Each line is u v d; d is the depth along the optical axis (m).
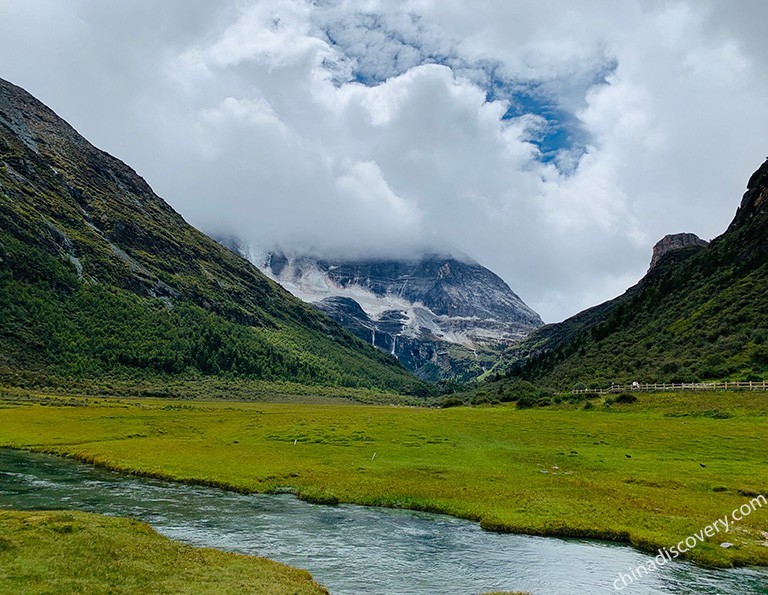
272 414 125.19
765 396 96.56
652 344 159.12
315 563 34.22
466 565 34.56
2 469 62.75
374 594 29.25
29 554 25.70
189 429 95.50
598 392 129.38
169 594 24.06
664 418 96.00
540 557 36.34
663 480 54.72
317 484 55.22
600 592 30.39
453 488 53.09
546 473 59.62
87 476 59.59
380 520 45.00
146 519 42.69
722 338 136.50
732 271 171.88
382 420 102.31
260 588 26.38
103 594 22.84
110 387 199.88
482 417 105.62
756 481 53.53
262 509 47.50
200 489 54.94
